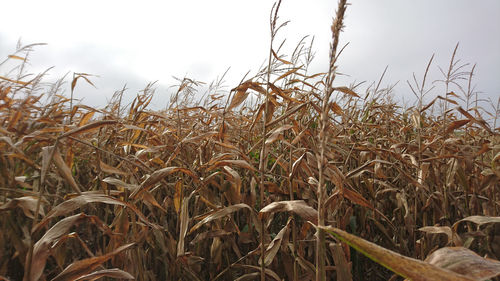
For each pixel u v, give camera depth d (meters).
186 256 2.07
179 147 2.31
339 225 2.20
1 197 1.64
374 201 2.70
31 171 2.01
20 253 1.45
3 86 2.01
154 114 2.71
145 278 2.05
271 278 2.15
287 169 2.24
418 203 2.82
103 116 2.81
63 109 2.65
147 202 2.22
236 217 2.73
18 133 1.85
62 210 1.33
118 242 1.67
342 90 2.21
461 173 2.52
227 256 2.33
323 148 1.05
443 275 0.68
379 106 3.84
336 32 0.92
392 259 0.73
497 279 1.84
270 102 2.18
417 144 2.95
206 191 2.34
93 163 2.41
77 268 1.32
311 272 1.92
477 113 2.96
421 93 2.67
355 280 2.55
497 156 2.31
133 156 2.23
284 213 2.75
